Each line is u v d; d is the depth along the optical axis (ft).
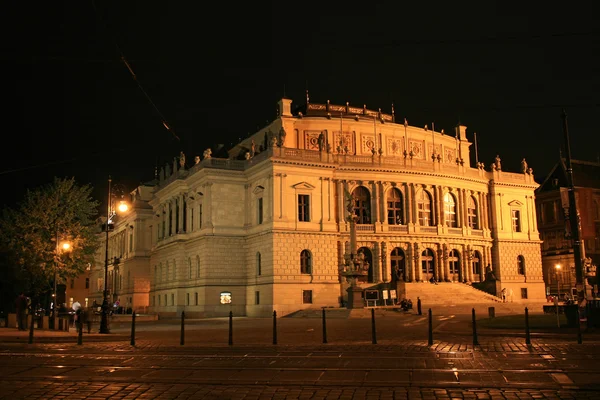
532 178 316.19
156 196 331.98
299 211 249.96
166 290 302.66
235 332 124.67
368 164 263.49
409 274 266.77
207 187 261.03
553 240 355.15
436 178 279.90
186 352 78.79
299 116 289.94
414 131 308.19
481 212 299.38
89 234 241.76
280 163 246.47
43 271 221.66
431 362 65.26
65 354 76.79
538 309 229.86
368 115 317.22
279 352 77.30
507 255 301.43
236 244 262.06
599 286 148.25
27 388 51.65
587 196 126.00
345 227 255.91
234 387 51.26
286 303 237.86
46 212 225.56
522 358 68.28
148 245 366.63
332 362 66.13
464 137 337.31
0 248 216.33
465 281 282.56
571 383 51.39
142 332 130.52
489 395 46.91
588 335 97.91
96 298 447.42
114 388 51.24
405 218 270.46
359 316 200.64
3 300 220.64
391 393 47.91
